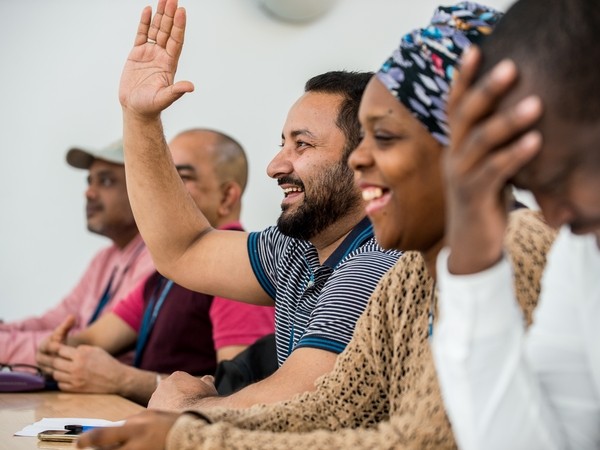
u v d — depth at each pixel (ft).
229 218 11.60
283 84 14.12
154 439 4.01
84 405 8.13
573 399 3.23
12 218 15.55
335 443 3.84
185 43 13.99
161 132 6.56
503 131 2.62
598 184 2.80
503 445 2.98
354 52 13.58
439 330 2.98
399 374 4.33
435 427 3.67
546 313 3.32
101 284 13.76
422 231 4.00
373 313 4.61
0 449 5.68
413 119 3.90
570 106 2.73
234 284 6.89
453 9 4.01
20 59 15.25
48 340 9.54
